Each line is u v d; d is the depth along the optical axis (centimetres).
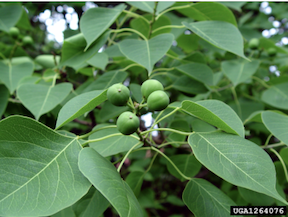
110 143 20
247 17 47
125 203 12
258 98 36
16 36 35
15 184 13
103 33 23
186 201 18
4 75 27
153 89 16
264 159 14
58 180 13
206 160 14
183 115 30
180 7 25
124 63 31
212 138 16
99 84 25
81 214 18
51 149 15
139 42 21
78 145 15
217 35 21
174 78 28
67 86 23
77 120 30
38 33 60
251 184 13
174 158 26
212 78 26
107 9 23
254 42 34
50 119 26
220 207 17
